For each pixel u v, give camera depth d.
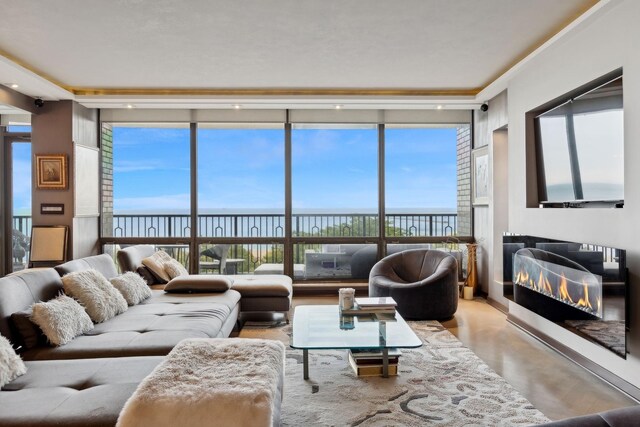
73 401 1.79
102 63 4.24
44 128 5.25
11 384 2.00
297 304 5.50
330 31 3.48
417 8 3.07
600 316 2.87
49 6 3.02
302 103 5.49
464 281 6.10
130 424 1.65
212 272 6.10
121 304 3.33
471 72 4.57
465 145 6.19
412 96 5.32
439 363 3.33
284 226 6.15
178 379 1.89
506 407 2.59
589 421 1.32
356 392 2.81
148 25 3.35
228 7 3.05
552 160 3.72
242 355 2.19
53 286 3.02
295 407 2.59
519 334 4.13
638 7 2.63
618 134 2.82
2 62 3.92
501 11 3.12
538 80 3.89
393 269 5.31
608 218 2.92
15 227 5.73
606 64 2.95
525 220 4.14
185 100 5.30
